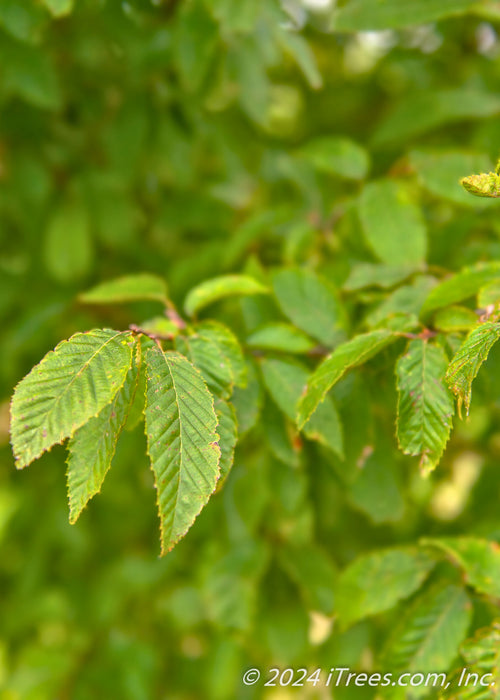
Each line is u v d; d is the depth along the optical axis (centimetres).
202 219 123
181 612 125
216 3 90
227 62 109
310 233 96
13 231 125
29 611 124
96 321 121
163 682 126
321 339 82
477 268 77
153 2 100
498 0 89
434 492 116
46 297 117
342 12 88
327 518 102
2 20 89
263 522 104
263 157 133
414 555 82
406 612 80
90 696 118
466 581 80
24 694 115
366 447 81
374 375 81
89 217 119
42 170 117
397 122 109
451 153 89
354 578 82
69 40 113
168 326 78
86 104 120
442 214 110
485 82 118
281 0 101
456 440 108
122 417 71
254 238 104
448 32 123
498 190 69
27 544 130
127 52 104
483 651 75
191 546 125
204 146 127
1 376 117
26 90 97
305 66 99
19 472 130
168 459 69
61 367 69
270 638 102
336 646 92
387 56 127
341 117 141
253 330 82
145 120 117
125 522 129
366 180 118
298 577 99
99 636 124
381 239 86
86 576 131
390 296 81
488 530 87
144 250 125
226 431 74
